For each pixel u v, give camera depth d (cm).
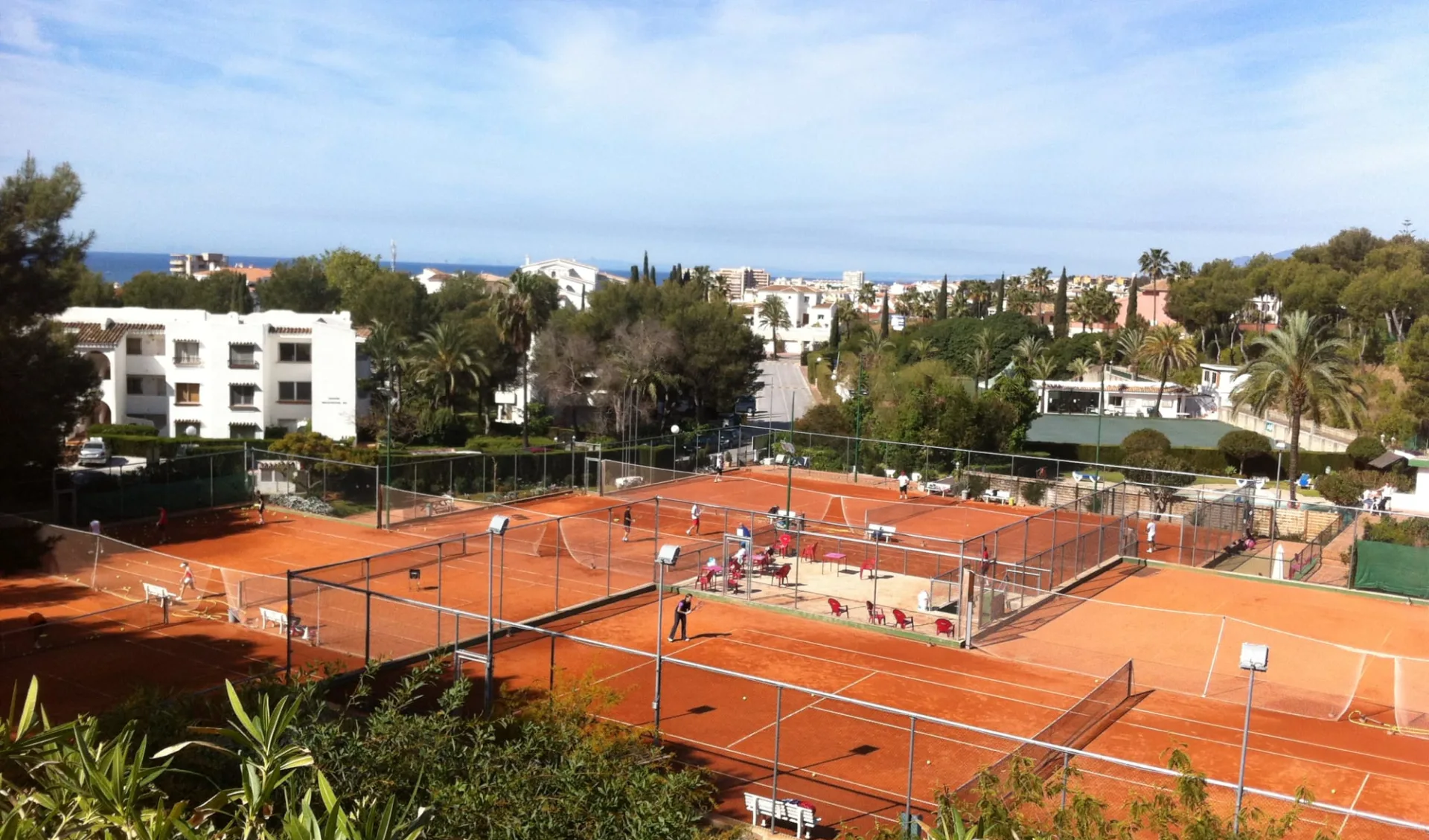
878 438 6888
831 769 2200
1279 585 4181
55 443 4431
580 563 4184
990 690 2814
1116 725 2567
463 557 4259
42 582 3769
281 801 892
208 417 7106
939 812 1310
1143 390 9394
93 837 597
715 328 8594
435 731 1169
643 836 1104
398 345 8200
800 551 4375
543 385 8388
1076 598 3447
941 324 11344
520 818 1005
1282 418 8106
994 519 5278
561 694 2236
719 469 6481
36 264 4278
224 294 11088
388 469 5034
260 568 4025
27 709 670
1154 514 4756
